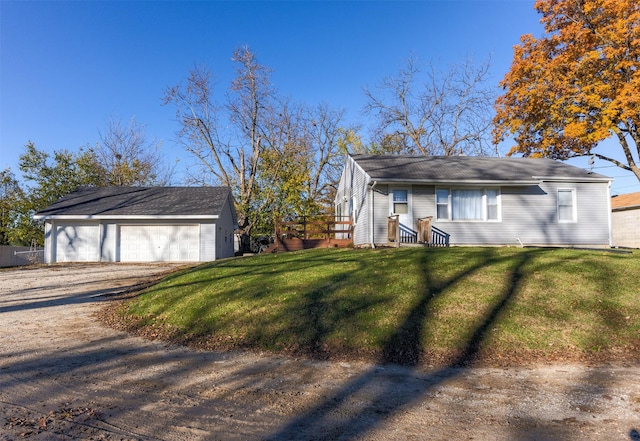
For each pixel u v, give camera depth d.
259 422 3.91
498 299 7.60
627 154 24.44
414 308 7.38
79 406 4.29
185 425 3.83
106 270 17.39
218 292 9.09
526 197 17.47
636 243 26.91
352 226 19.69
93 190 25.75
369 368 5.60
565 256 10.30
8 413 4.10
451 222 17.02
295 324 7.11
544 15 24.48
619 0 21.25
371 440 3.54
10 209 32.16
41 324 8.40
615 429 3.70
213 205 23.17
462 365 5.69
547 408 4.19
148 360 6.02
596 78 22.31
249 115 32.06
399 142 38.00
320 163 38.72
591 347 6.15
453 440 3.52
